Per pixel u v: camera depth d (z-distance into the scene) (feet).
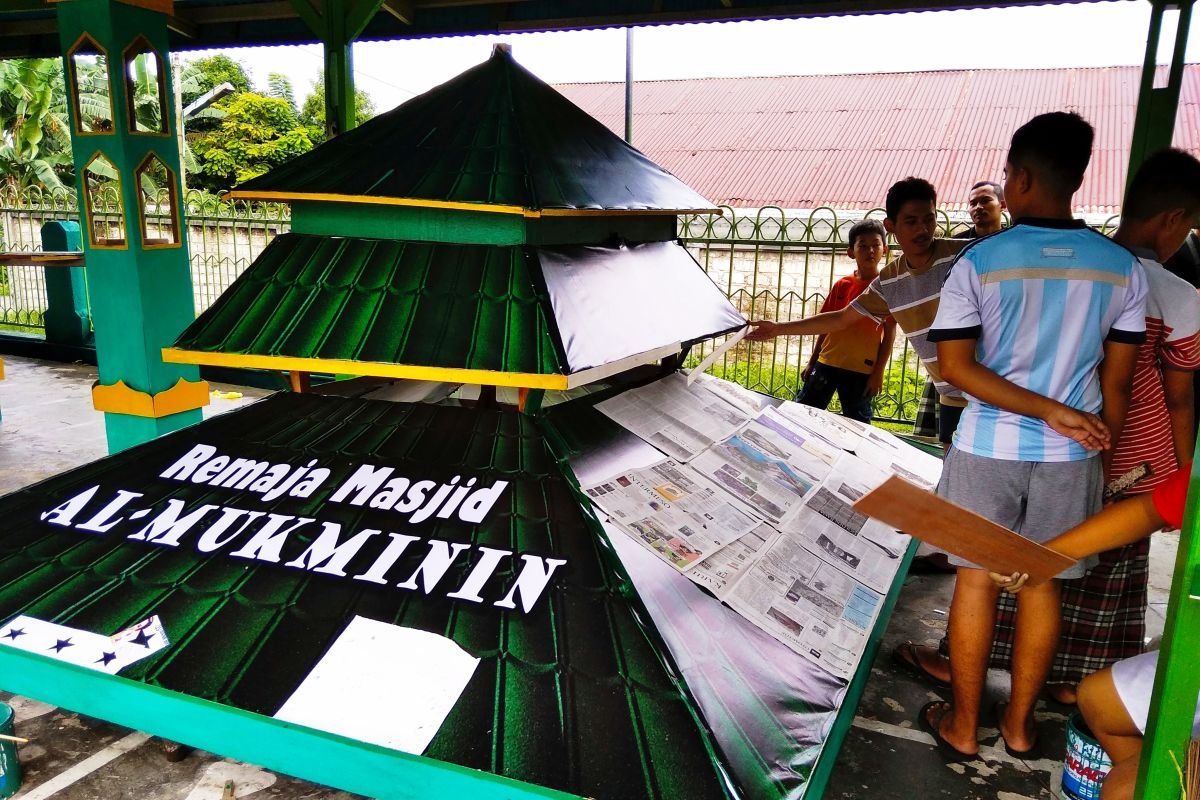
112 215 25.32
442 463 7.22
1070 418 6.40
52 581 6.44
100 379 13.39
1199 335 7.44
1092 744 6.55
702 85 61.11
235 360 7.41
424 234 7.88
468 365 6.75
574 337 7.02
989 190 12.52
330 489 7.04
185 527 6.81
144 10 12.25
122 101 12.07
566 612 5.90
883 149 49.14
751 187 47.11
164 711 5.54
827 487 8.79
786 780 5.13
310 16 17.53
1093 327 6.59
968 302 6.79
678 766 5.02
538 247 7.73
